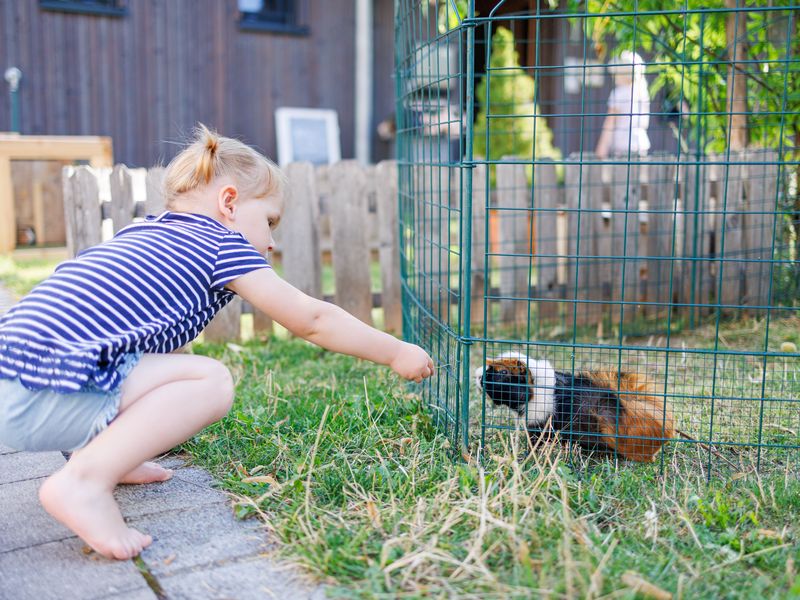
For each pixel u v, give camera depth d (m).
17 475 2.40
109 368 1.82
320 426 2.56
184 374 1.94
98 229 4.45
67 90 8.33
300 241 4.73
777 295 4.81
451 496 2.20
